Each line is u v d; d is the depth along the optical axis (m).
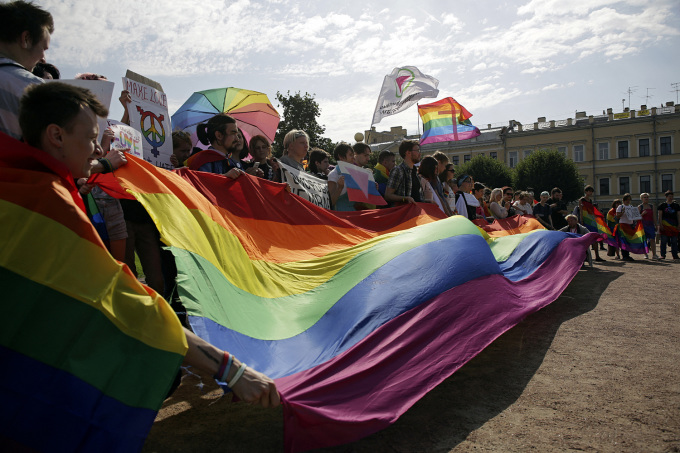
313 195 5.36
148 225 3.19
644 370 3.40
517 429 2.48
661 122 50.91
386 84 8.68
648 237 12.23
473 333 2.88
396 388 2.32
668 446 2.30
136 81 3.89
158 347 1.53
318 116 26.92
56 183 1.58
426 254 3.45
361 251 3.70
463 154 59.94
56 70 3.09
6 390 1.37
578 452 2.24
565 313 5.24
